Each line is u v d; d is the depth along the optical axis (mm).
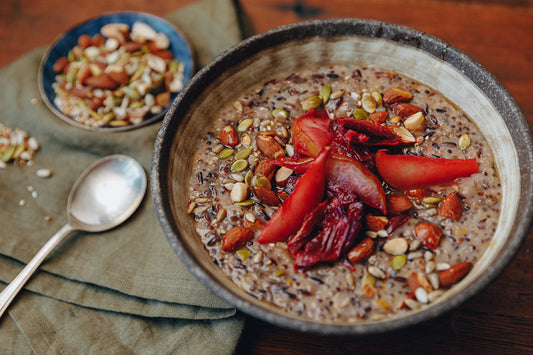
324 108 354
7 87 444
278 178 333
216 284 286
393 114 347
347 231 303
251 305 280
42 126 426
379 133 326
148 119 427
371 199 312
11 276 377
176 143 333
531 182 295
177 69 450
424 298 295
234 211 328
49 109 437
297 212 310
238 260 314
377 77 359
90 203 399
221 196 334
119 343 351
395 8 465
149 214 392
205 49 457
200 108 347
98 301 363
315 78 363
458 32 448
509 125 318
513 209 302
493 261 283
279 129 349
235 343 343
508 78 426
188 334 349
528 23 449
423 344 343
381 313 295
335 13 467
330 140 323
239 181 336
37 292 369
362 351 343
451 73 340
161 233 384
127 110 433
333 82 360
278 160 330
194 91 339
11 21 491
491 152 328
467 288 276
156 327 356
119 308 358
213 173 341
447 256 306
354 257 306
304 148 328
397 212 317
